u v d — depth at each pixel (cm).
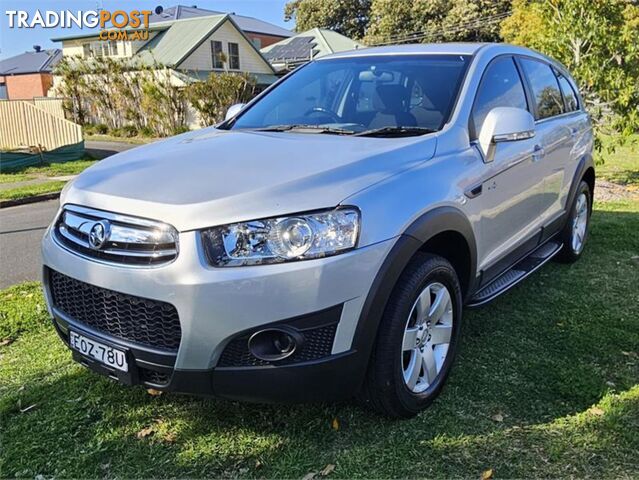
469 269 312
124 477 242
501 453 252
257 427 273
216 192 237
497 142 319
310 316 229
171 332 233
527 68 424
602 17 895
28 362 343
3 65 4916
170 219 229
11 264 591
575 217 498
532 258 435
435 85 345
